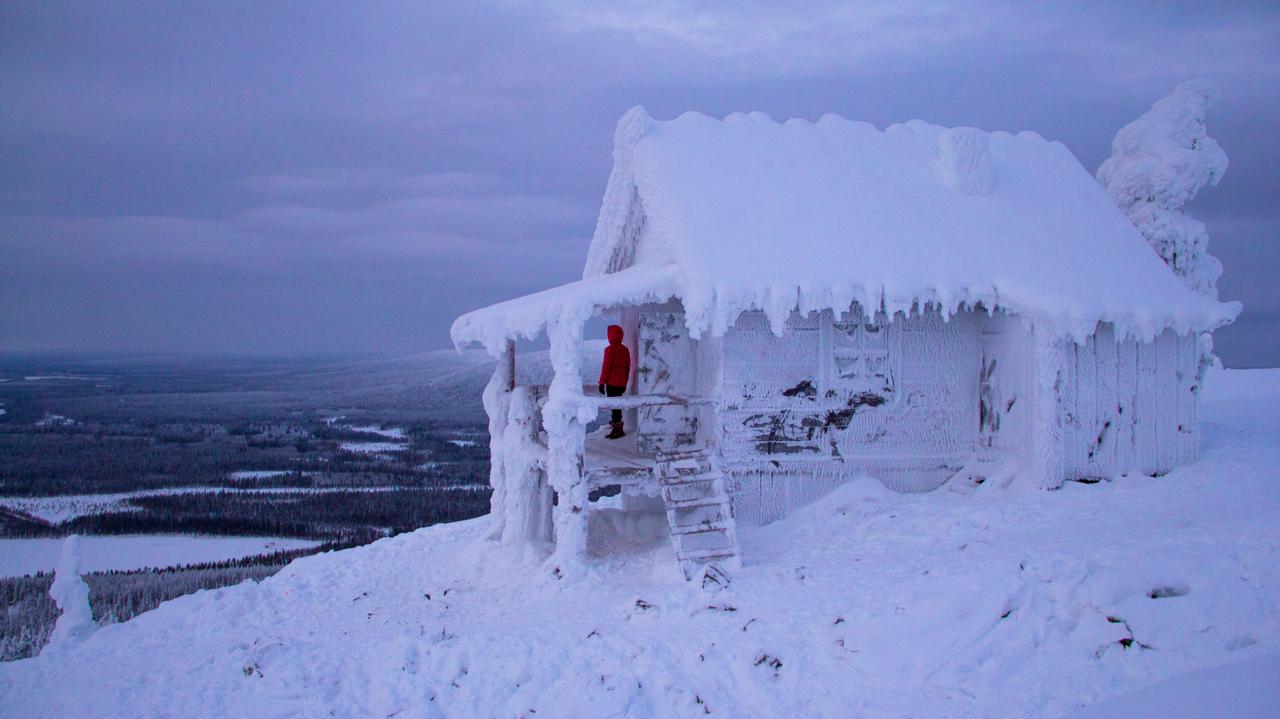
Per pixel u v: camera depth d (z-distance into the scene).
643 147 13.20
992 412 12.43
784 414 12.09
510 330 11.17
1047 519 10.25
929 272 11.81
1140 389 12.07
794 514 11.88
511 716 7.21
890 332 12.41
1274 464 11.85
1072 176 14.61
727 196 12.48
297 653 8.84
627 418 14.91
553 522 12.33
